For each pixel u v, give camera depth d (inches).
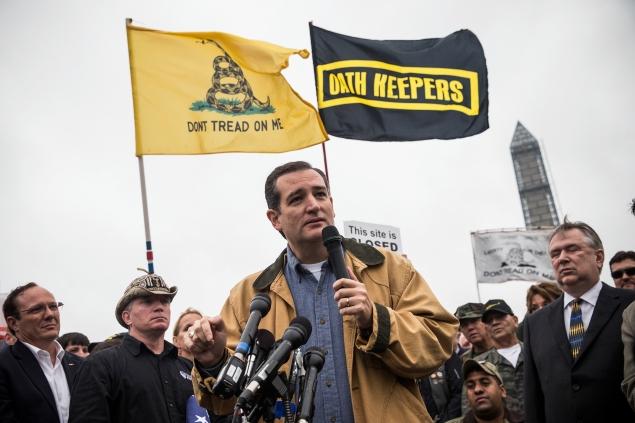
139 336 184.2
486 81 365.7
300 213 122.2
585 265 179.2
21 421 180.9
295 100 296.8
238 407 87.1
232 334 122.3
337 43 342.6
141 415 167.9
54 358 199.8
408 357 106.8
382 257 124.2
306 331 98.4
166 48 291.1
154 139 280.1
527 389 187.3
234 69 294.8
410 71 352.8
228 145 286.8
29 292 196.7
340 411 110.7
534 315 192.9
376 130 340.8
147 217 267.4
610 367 166.7
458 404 256.2
